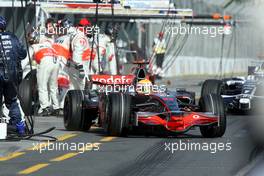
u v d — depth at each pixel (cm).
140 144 4675
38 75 6166
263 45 12069
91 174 3681
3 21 4747
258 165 3956
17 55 4775
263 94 6519
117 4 7712
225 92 6612
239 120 6206
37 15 7300
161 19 8600
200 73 12612
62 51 6475
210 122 4838
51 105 6347
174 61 12081
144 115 4738
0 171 3744
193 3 11706
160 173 3722
